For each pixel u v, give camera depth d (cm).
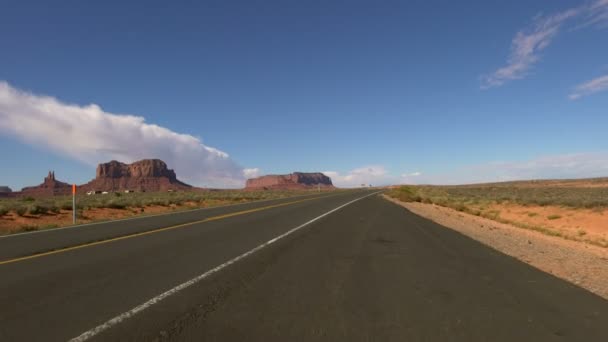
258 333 437
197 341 414
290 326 459
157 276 705
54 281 665
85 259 866
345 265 813
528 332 444
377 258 895
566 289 631
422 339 423
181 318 484
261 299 566
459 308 529
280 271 753
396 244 1110
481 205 3775
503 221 2481
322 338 424
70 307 524
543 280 692
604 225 2217
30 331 440
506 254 973
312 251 982
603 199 3419
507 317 493
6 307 523
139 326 456
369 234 1328
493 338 427
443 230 1488
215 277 701
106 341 414
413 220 1889
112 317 486
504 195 5078
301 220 1823
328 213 2269
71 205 2900
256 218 1930
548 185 9812
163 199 4025
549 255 986
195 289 618
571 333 442
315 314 502
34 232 1425
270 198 5019
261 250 993
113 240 1171
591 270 797
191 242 1127
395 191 5325
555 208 3020
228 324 464
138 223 1702
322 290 618
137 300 557
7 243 1134
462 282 675
